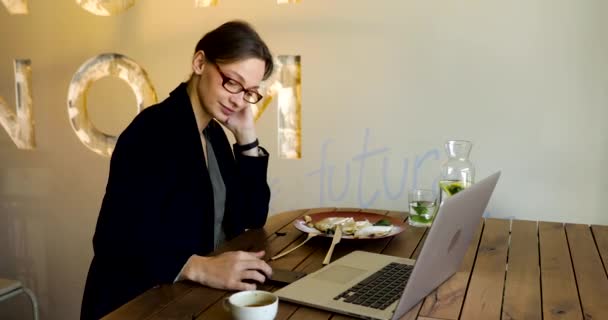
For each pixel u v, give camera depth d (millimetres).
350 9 2221
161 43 2459
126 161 1409
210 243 1626
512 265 1373
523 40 2049
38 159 2719
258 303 1072
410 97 2191
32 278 2818
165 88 2477
